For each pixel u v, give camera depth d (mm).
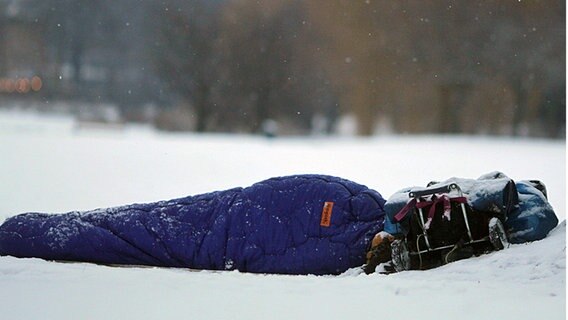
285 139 185125
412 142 159125
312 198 30312
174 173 73438
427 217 27844
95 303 22797
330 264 29375
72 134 171000
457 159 96875
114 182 64312
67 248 30594
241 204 30688
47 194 55188
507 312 21219
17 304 22734
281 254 29688
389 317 20969
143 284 25312
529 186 29812
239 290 24406
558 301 22359
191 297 23438
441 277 25984
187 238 30375
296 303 22578
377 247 28578
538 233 28328
